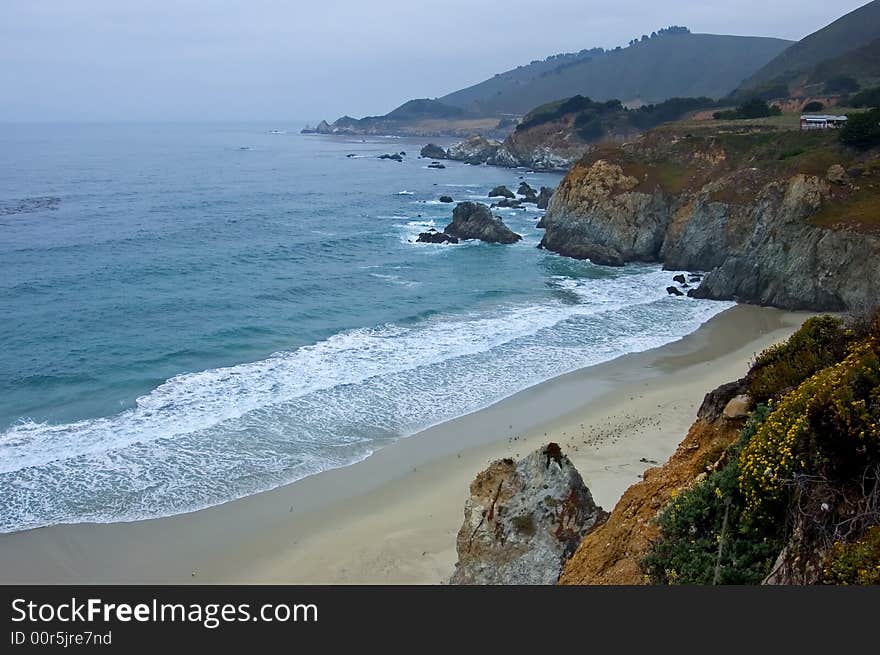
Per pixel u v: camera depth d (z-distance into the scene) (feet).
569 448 80.23
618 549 38.81
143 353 114.01
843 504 25.73
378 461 79.77
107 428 85.92
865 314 44.01
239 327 129.29
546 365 110.83
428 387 100.99
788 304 145.89
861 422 26.48
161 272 171.42
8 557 61.16
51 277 161.68
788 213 152.97
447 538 63.82
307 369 107.34
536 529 50.98
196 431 85.61
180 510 69.21
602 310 144.56
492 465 55.52
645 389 100.12
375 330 129.08
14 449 79.92
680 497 35.55
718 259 179.73
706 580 29.91
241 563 60.85
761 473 29.86
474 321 136.15
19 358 110.32
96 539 64.23
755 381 43.29
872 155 161.07
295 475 76.38
